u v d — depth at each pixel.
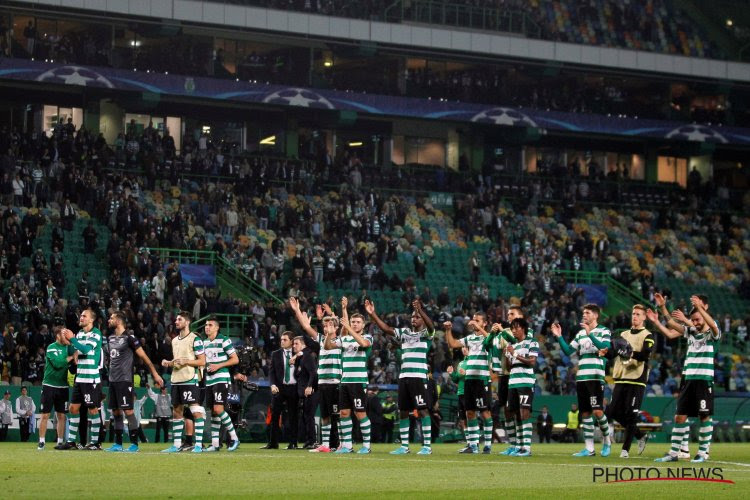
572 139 79.31
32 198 56.44
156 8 62.56
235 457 24.42
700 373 25.48
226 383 28.41
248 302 55.78
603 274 66.88
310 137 72.50
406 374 27.58
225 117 69.69
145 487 16.45
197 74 66.06
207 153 65.44
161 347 47.12
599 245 68.94
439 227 68.00
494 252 65.56
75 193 57.97
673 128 77.94
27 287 48.28
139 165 62.84
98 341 27.56
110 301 48.50
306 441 30.89
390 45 69.25
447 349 53.62
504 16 72.94
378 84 72.00
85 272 49.69
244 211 62.22
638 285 66.56
